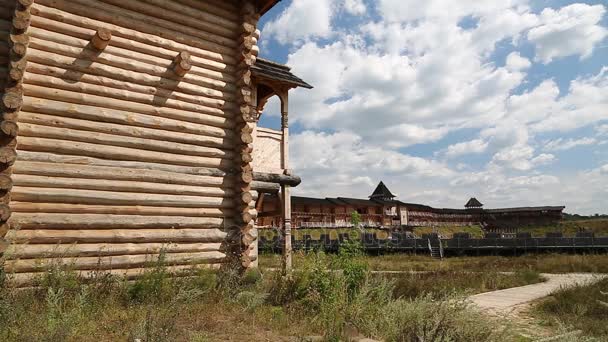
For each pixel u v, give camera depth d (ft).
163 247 28.04
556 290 44.06
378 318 23.03
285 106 48.91
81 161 26.63
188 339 17.71
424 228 255.09
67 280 22.67
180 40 31.96
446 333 21.04
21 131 24.75
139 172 28.78
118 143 28.19
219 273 29.53
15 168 24.32
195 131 31.76
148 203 28.89
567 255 103.30
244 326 20.93
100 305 21.66
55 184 25.50
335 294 24.84
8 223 23.00
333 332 20.33
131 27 29.76
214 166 32.50
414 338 21.38
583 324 28.04
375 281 27.81
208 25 33.37
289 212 48.03
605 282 44.68
